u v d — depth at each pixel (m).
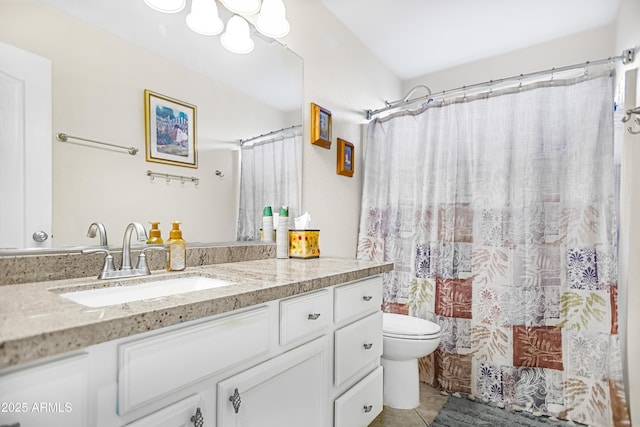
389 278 2.37
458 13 2.09
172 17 1.34
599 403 1.71
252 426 0.90
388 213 2.41
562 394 1.80
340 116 2.24
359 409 1.37
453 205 2.12
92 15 1.11
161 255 1.26
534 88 1.93
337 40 2.20
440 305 2.15
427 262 2.22
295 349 1.06
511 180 1.98
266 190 1.73
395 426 1.71
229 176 1.56
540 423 1.75
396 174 2.38
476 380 2.02
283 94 1.81
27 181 0.96
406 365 1.89
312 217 2.00
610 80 1.76
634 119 1.68
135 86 1.22
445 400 1.99
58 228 1.02
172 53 1.34
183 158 1.38
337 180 2.24
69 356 0.58
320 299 1.16
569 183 1.85
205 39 1.46
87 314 0.63
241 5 1.42
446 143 2.16
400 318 2.09
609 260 1.72
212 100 1.49
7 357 0.48
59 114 1.03
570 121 1.86
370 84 2.57
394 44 2.47
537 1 1.95
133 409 0.66
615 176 1.82
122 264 1.06
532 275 1.90
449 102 2.17
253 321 0.90
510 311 1.94
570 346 1.80
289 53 1.84
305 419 1.09
